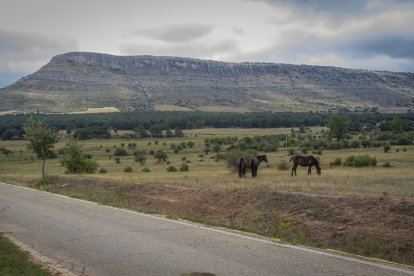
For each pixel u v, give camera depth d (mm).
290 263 8672
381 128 148500
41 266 9070
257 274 8023
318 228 12656
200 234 11766
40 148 36688
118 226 13359
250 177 34281
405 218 11766
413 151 84375
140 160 85312
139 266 8906
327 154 82688
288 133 163000
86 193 23797
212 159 88125
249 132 172125
